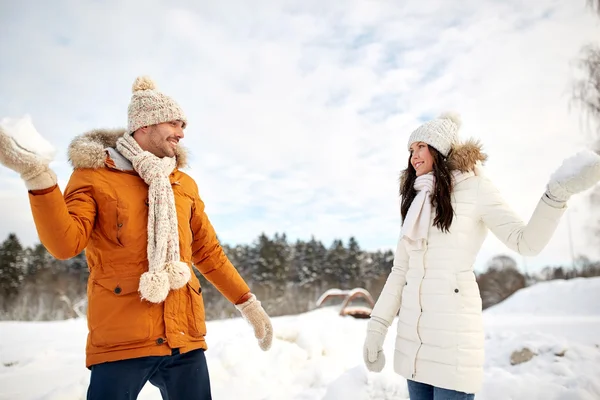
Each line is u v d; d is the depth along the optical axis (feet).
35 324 27.63
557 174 6.46
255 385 12.39
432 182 7.86
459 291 7.22
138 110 7.27
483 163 8.11
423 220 7.64
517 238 6.96
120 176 6.79
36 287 112.88
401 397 10.69
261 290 131.85
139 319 6.18
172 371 6.73
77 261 124.88
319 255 164.66
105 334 6.09
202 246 7.91
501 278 104.99
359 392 10.75
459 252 7.35
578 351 13.55
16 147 5.20
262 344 8.02
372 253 167.22
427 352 7.17
